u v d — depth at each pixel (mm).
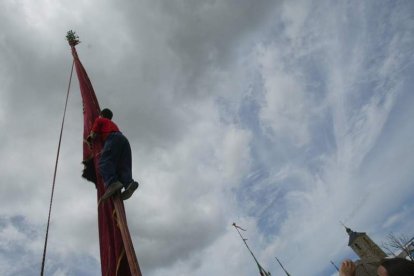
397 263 3295
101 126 5297
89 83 6543
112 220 4641
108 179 4535
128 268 4148
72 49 7234
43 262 3777
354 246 79438
